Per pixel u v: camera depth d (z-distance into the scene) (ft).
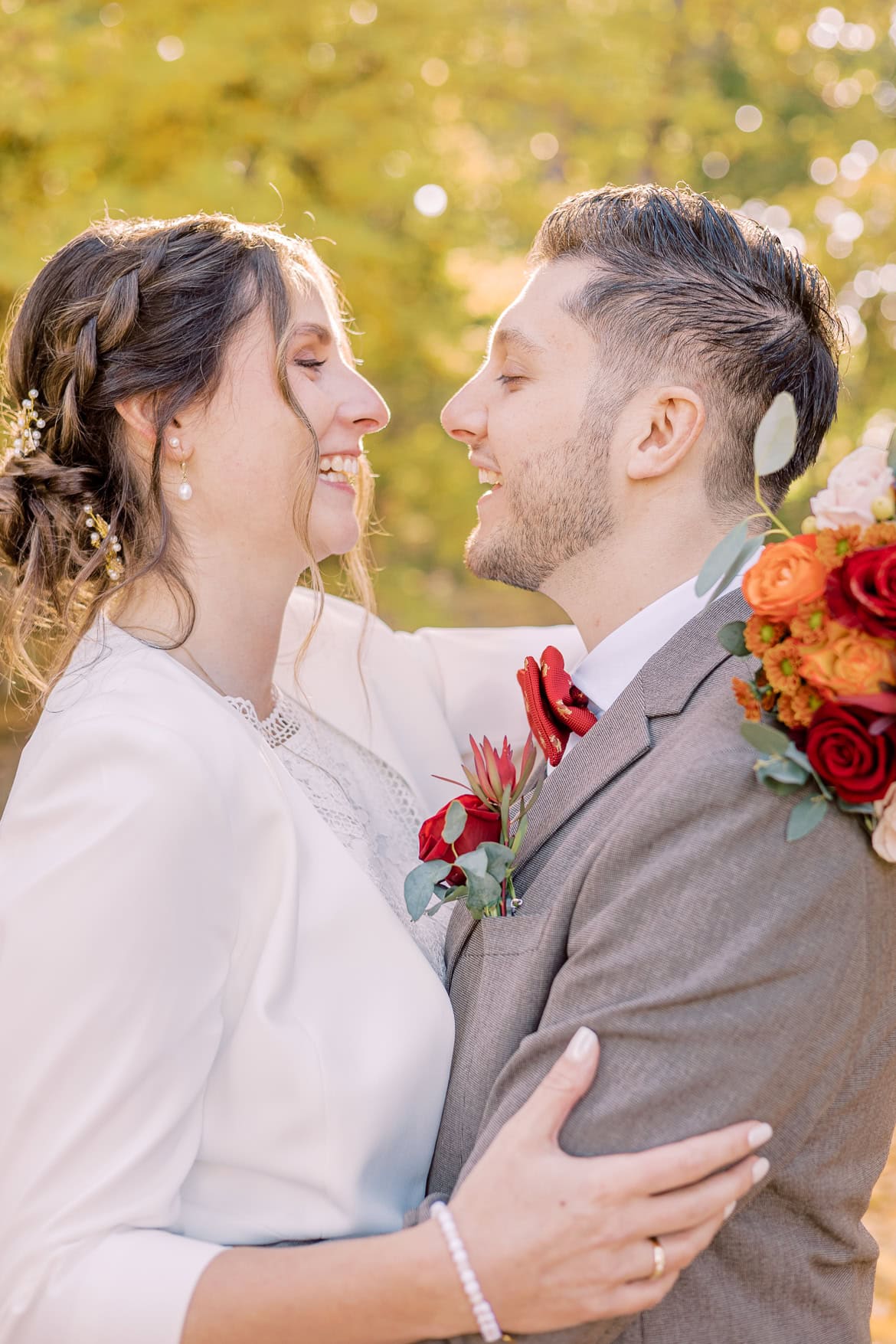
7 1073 4.52
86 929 4.55
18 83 18.74
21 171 19.38
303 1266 4.34
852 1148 4.89
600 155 24.66
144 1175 4.52
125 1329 4.25
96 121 18.47
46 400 5.99
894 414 25.13
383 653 7.38
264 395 5.77
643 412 5.70
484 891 5.16
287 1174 4.85
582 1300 4.17
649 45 25.43
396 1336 4.27
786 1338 4.68
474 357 23.20
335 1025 5.03
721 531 5.80
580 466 5.78
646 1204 4.18
